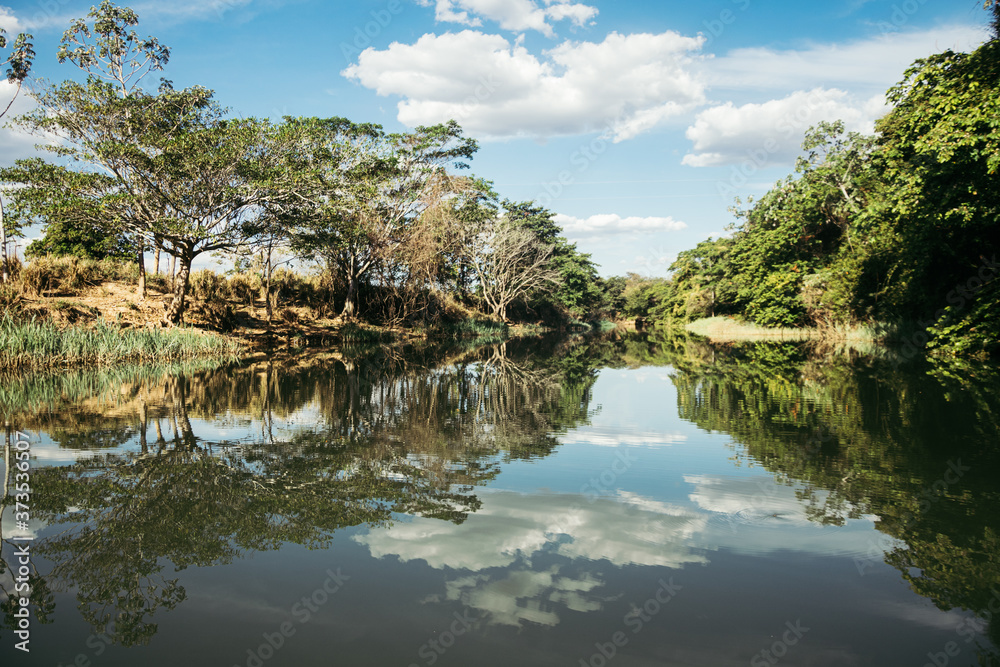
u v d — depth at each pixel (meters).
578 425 8.12
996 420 7.52
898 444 6.39
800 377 13.03
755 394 10.75
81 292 22.14
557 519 4.34
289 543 3.91
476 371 16.44
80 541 3.97
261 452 6.44
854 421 7.73
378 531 4.13
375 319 36.19
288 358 19.30
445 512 4.49
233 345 20.53
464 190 36.69
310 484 5.21
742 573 3.43
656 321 77.56
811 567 3.49
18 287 19.36
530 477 5.42
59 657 2.62
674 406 9.73
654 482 5.23
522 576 3.40
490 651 2.62
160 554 3.77
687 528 4.10
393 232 33.59
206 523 4.28
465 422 8.35
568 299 61.19
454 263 44.12
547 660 2.51
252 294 30.48
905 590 3.20
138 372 14.42
